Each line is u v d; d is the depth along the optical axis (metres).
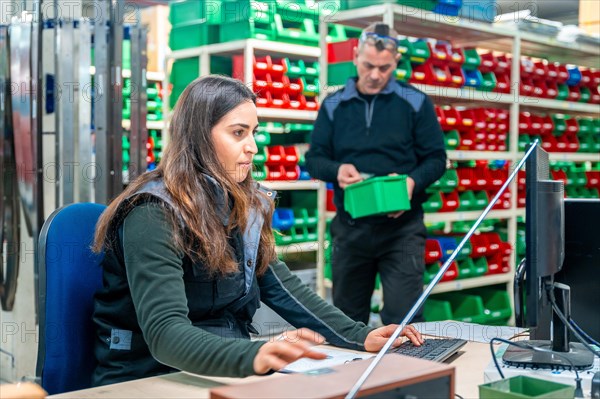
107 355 1.54
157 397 1.28
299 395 0.91
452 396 1.05
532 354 1.40
